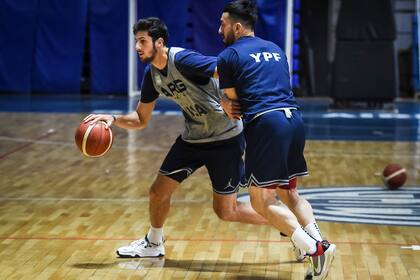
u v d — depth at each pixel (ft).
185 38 86.02
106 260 23.03
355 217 29.40
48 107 74.59
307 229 20.33
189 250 24.31
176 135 54.95
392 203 32.27
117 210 30.60
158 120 64.64
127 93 87.97
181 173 22.43
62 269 21.95
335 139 54.70
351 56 71.67
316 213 30.12
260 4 82.28
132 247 23.43
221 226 27.73
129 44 86.74
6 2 87.45
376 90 71.92
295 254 23.00
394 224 28.22
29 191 34.81
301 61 91.61
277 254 23.84
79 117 65.87
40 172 39.99
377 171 40.96
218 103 21.45
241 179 22.53
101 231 26.89
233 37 20.85
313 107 78.48
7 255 23.54
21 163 42.91
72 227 27.53
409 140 54.54
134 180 37.70
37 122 62.44
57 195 33.86
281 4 82.28
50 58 88.17
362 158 45.73
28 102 79.87
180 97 21.56
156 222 23.22
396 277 21.38
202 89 21.25
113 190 35.09
